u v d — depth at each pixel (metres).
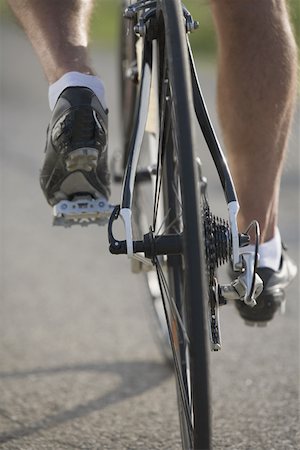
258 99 2.92
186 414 2.56
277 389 3.95
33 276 5.65
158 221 3.17
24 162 8.48
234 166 3.00
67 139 2.74
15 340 4.66
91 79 2.80
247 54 2.91
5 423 3.64
